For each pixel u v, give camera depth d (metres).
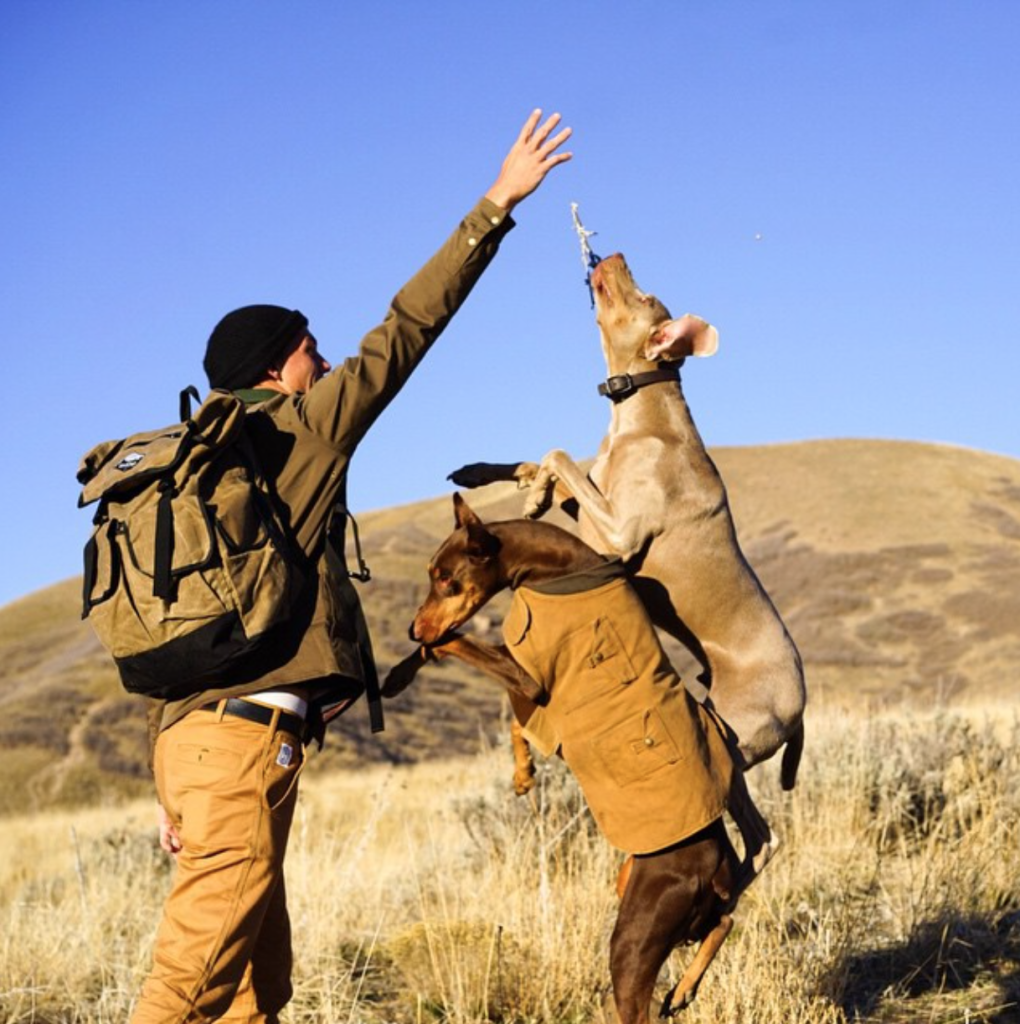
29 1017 6.11
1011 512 66.25
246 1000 4.34
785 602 58.19
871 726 10.05
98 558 3.80
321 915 6.89
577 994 5.99
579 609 4.43
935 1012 5.60
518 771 4.80
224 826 3.82
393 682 4.58
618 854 7.52
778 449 77.81
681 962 5.82
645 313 5.52
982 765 8.91
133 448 3.89
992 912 6.68
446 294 4.07
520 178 4.05
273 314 4.35
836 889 7.12
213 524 3.72
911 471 71.75
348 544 66.50
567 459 5.36
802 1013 5.24
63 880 10.95
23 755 46.12
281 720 3.89
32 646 65.25
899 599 56.75
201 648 3.70
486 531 4.45
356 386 4.03
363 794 18.20
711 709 5.26
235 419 3.75
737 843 7.92
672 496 5.33
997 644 51.50
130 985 6.30
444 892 7.66
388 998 6.19
